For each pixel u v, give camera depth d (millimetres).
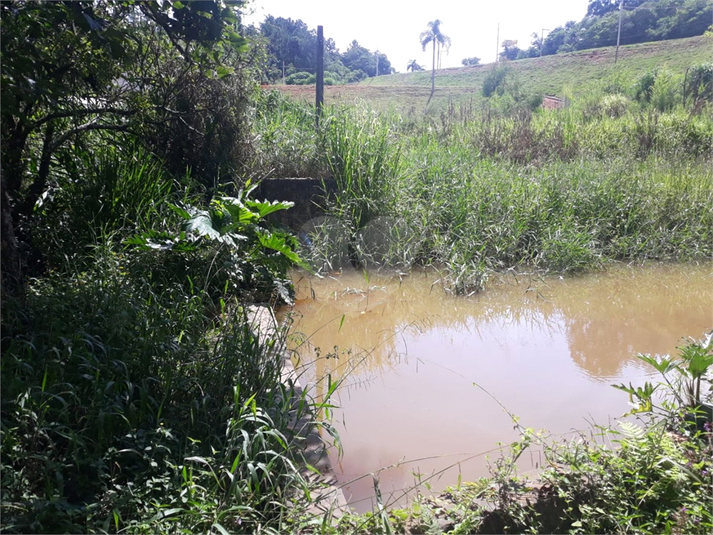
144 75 6344
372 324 5234
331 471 2750
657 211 7746
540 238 6961
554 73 31500
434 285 6141
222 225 5098
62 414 2580
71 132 5363
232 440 2562
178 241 4855
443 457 3119
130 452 2580
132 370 3127
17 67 4152
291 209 6641
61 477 2287
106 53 5203
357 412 3637
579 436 3279
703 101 16078
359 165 6676
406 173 7359
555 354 4633
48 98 4855
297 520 2336
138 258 4711
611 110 16266
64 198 5312
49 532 2105
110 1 5152
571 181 8133
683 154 11125
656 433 2768
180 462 2574
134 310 3631
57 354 2992
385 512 2268
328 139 7078
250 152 6945
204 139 6676
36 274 4637
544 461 3035
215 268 4934
